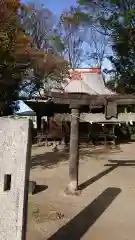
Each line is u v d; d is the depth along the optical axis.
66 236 6.72
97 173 13.13
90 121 10.03
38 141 22.23
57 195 9.97
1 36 9.22
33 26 15.16
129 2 17.53
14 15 9.97
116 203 9.16
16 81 11.29
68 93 9.95
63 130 21.23
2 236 4.22
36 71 12.31
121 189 10.69
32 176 12.59
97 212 8.38
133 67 23.66
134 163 15.25
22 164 4.26
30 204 8.95
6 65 9.93
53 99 10.02
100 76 23.17
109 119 9.82
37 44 15.24
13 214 4.23
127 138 26.14
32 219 7.66
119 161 15.81
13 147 4.29
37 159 16.58
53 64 12.90
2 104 12.47
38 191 10.41
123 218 7.93
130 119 9.68
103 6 18.41
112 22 18.62
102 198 9.66
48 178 12.24
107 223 7.56
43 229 7.06
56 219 7.72
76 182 10.32
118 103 9.53
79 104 9.95
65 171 13.48
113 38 19.98
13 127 4.31
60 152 18.88
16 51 10.21
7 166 4.29
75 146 10.37
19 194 4.23
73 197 9.77
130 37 19.12
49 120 22.06
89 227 7.29
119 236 6.79
